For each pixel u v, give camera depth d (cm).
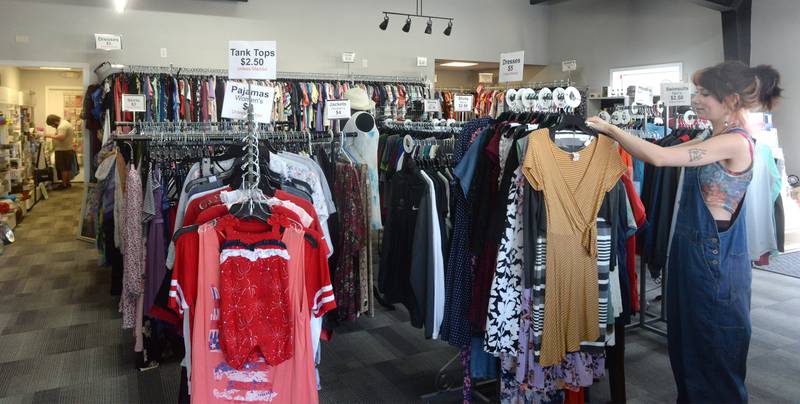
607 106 827
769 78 195
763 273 534
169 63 732
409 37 884
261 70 245
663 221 319
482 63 979
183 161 280
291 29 798
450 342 239
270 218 180
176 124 317
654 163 192
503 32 961
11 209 734
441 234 249
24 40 664
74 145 1251
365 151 326
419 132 364
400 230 269
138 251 281
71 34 684
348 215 312
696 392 211
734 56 679
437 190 247
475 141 227
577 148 213
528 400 230
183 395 223
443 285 248
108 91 624
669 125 476
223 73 723
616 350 244
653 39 805
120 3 679
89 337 365
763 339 365
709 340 204
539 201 206
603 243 213
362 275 319
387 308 427
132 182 277
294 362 183
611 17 874
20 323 391
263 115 242
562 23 966
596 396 279
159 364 320
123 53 709
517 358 216
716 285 201
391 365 322
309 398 185
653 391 289
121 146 353
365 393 287
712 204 202
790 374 312
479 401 274
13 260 573
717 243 201
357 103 435
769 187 250
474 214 227
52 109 1219
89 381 300
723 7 662
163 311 222
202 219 182
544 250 205
